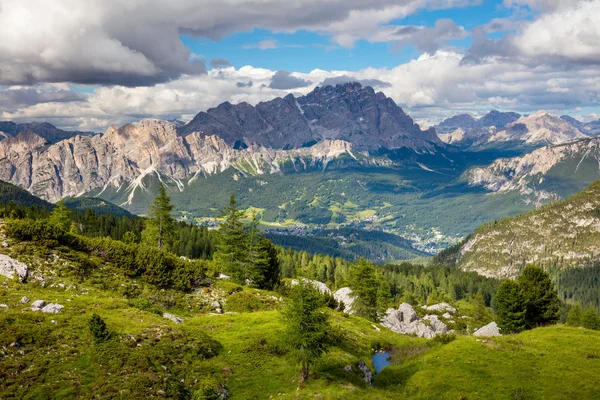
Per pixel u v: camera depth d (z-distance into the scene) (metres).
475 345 57.84
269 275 91.56
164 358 41.62
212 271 78.25
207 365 43.53
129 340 42.41
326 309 81.75
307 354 42.72
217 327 55.38
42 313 43.91
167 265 69.69
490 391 45.25
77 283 56.59
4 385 33.28
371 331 75.38
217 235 90.88
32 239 60.88
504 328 81.44
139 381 36.62
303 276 47.22
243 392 41.06
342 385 44.22
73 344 39.75
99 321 42.00
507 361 52.00
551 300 83.56
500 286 83.25
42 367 35.94
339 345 60.72
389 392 47.41
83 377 36.03
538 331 67.94
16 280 50.91
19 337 38.41
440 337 65.44
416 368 54.53
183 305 63.44
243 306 67.75
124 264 66.00
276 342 48.97
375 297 93.88
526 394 44.06
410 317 104.38
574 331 66.31
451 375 49.59
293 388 42.66
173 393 37.00
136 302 55.03
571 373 48.22
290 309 44.53
